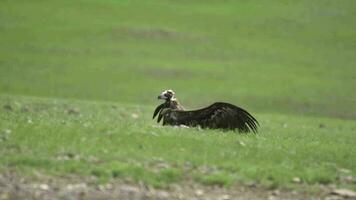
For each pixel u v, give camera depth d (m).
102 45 91.38
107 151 17.95
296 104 72.81
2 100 50.19
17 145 17.77
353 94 76.06
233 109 22.20
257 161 18.64
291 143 22.12
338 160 20.06
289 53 92.69
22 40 90.75
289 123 50.72
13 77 75.94
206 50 92.19
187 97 74.12
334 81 80.81
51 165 16.64
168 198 15.78
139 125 23.33
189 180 16.84
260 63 87.94
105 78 78.44
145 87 76.44
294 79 81.38
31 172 16.11
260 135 23.61
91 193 15.56
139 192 15.88
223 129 22.48
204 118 22.64
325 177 17.78
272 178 17.42
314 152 20.70
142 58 86.88
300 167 18.47
